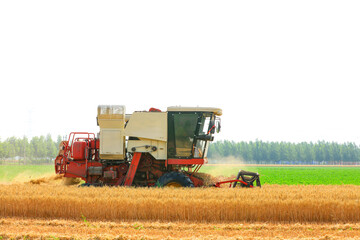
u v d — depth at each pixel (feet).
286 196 68.74
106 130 91.30
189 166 93.61
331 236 52.08
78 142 94.53
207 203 63.67
